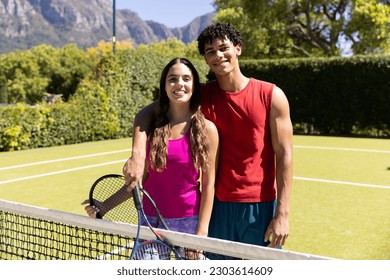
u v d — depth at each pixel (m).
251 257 2.26
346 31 28.89
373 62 16.80
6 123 13.20
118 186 2.98
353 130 17.64
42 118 14.13
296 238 5.19
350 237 5.22
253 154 2.91
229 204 3.01
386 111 16.83
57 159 11.73
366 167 10.20
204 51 2.88
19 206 3.17
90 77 16.97
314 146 14.21
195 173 2.90
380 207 6.62
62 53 85.00
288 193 2.82
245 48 29.86
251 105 2.84
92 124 15.80
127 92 17.09
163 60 18.66
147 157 2.93
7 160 11.62
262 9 29.52
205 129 2.82
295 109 18.33
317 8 31.55
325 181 8.60
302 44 34.16
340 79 17.41
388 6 28.88
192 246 2.46
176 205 2.89
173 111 2.91
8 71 78.06
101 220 2.77
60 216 2.96
